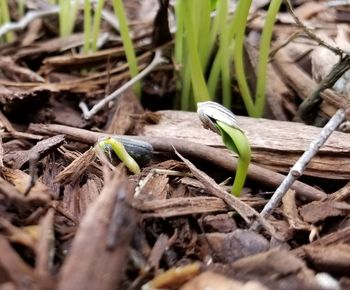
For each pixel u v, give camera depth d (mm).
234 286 62
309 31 114
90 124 122
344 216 85
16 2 173
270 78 134
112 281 57
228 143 86
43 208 74
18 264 60
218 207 83
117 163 95
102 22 166
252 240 74
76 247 59
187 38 114
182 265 71
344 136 105
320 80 128
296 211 87
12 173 85
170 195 88
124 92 128
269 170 98
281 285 63
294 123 113
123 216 62
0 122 111
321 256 71
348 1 156
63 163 96
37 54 149
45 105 119
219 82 134
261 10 159
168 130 113
